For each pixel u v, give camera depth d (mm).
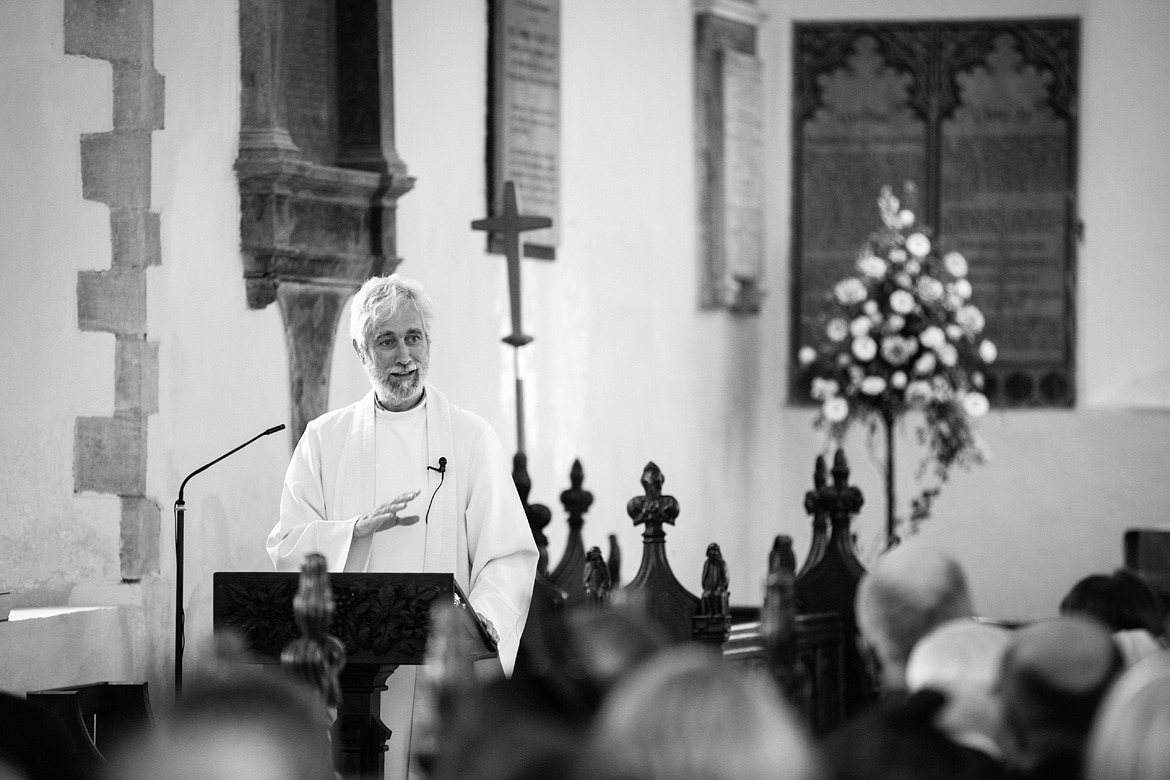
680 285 21234
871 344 20375
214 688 4551
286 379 14773
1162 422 22359
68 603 13281
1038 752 5633
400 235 16516
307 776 4402
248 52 14359
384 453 11250
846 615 15070
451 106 17297
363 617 9477
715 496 21797
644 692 3887
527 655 12633
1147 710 4348
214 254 14094
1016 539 22562
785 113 23000
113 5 13461
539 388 18672
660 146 20938
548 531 18703
